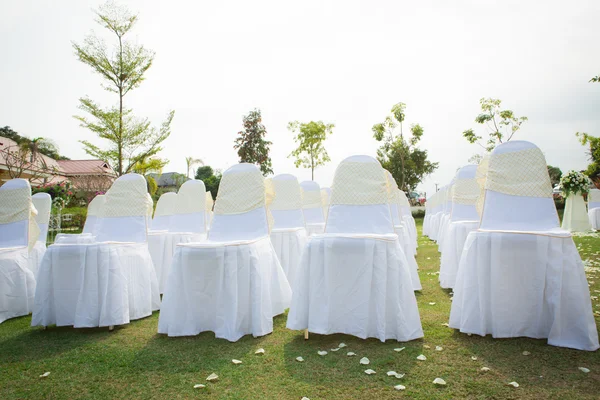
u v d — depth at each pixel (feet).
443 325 9.43
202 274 9.55
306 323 8.86
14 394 6.48
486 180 9.72
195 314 9.53
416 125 70.03
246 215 11.41
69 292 10.34
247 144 98.07
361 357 7.58
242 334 9.25
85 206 60.08
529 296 8.24
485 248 8.57
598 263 16.25
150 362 7.72
